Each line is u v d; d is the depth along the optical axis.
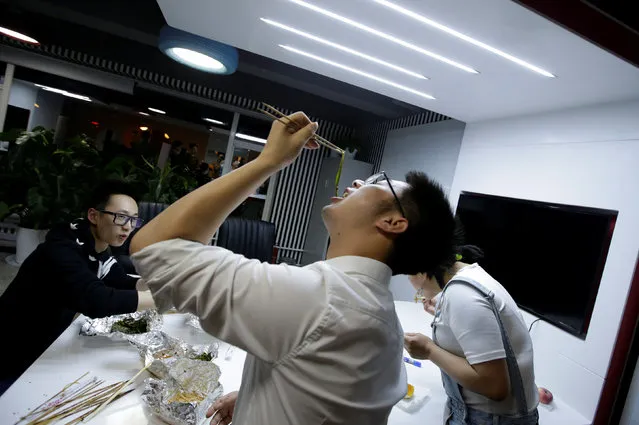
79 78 4.42
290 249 5.59
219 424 0.89
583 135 2.07
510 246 2.38
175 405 0.91
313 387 0.50
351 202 0.66
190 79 4.57
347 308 0.52
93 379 1.08
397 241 0.63
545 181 2.26
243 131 5.20
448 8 1.39
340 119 5.32
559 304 1.99
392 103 4.33
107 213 1.43
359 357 0.52
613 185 1.86
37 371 1.07
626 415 1.70
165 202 4.52
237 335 0.49
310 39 2.05
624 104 1.88
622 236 1.76
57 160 4.02
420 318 2.37
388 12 1.54
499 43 1.58
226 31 2.23
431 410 1.36
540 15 1.28
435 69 2.06
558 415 1.73
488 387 1.03
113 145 5.04
